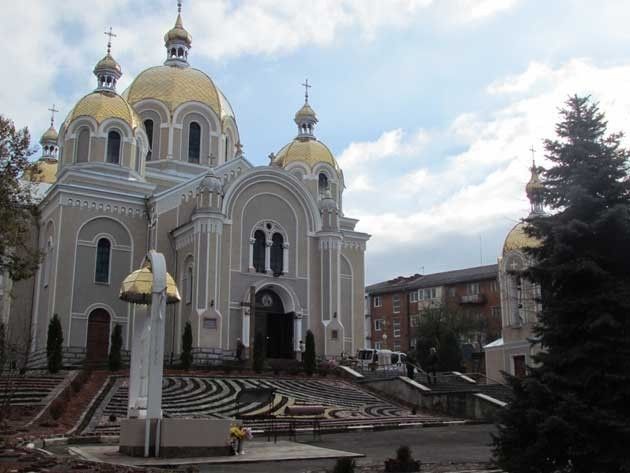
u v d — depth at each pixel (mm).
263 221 46438
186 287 44031
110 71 51219
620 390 14180
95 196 45250
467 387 40406
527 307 44094
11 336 39000
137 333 21078
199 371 37688
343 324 52719
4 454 16234
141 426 18328
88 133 48594
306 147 57594
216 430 18656
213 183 43781
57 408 25516
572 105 16375
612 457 13688
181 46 57812
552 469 14242
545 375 14773
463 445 22641
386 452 20484
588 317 14891
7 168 26547
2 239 26438
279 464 17234
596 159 15945
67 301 43219
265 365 41844
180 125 52938
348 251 54375
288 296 46281
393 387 37844
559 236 15289
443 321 74188
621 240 15156
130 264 45938
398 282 94625
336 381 39719
